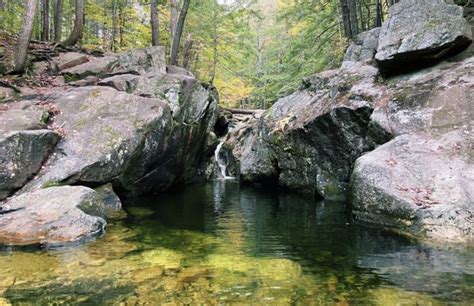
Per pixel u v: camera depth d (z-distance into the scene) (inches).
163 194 479.5
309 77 528.4
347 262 212.5
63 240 241.1
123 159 365.4
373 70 444.8
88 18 1002.7
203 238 269.0
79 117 380.8
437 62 392.5
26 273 190.4
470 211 234.5
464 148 290.0
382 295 167.2
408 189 267.4
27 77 479.5
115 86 461.7
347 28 701.3
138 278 188.1
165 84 483.5
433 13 401.4
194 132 513.7
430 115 334.6
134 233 274.5
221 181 623.5
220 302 162.2
